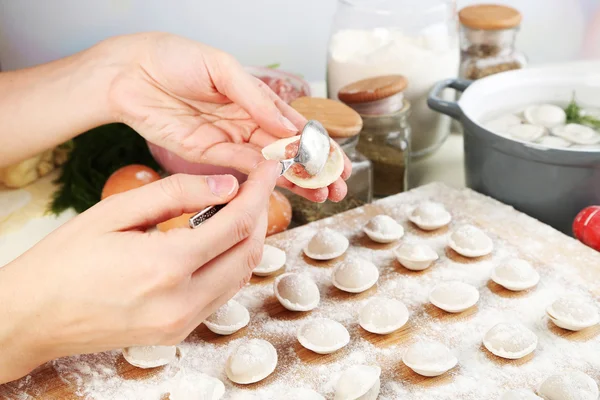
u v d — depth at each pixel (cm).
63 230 58
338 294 70
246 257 59
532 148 74
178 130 75
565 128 83
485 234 75
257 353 62
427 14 89
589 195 75
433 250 75
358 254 75
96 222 58
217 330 65
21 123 79
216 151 74
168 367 63
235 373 61
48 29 98
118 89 75
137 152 90
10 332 58
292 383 62
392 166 86
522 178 77
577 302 65
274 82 89
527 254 73
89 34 100
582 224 74
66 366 64
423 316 67
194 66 71
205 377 60
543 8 120
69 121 78
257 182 58
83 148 89
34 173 88
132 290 55
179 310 56
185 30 102
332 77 92
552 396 59
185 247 55
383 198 85
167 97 75
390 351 64
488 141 77
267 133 74
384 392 60
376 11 90
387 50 88
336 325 65
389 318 65
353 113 80
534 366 62
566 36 123
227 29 104
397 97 85
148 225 58
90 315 57
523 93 87
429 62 88
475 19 95
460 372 62
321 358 64
